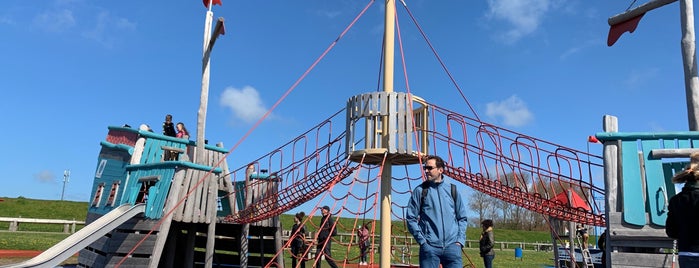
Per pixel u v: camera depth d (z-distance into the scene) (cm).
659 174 512
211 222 970
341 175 796
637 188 518
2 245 1591
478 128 798
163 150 1093
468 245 4197
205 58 986
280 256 1071
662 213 500
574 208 779
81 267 1094
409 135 718
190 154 1117
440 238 466
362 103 747
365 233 1073
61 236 2255
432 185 490
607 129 544
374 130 736
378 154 730
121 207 944
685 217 365
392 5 804
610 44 818
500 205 6669
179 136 1230
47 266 773
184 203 934
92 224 877
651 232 499
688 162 506
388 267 729
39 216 4034
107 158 1172
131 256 912
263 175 1145
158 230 899
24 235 2141
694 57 680
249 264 1244
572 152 761
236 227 1200
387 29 792
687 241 361
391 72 779
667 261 493
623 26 801
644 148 526
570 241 1454
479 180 806
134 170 1023
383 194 752
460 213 480
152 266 875
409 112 726
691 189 369
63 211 4259
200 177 963
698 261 352
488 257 1026
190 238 1145
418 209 484
